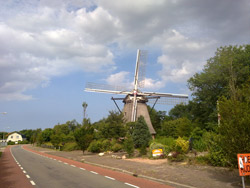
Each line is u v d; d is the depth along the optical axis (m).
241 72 28.78
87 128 31.73
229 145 8.60
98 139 38.69
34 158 28.58
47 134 75.62
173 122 45.22
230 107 8.98
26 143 128.75
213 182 9.33
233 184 8.70
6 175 14.09
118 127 31.20
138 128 30.09
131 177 11.98
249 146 8.12
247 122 8.21
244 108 8.84
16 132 133.12
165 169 13.58
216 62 33.59
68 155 30.25
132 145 22.69
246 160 7.72
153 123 65.81
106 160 20.78
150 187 9.24
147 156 21.52
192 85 36.84
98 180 11.09
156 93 43.62
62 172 14.48
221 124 9.23
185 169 13.17
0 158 30.81
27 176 13.23
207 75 33.28
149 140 29.52
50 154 35.59
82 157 25.61
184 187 9.04
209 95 33.56
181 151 17.41
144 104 42.88
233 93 10.93
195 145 20.45
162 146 20.73
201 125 35.41
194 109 38.12
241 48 33.06
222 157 13.09
